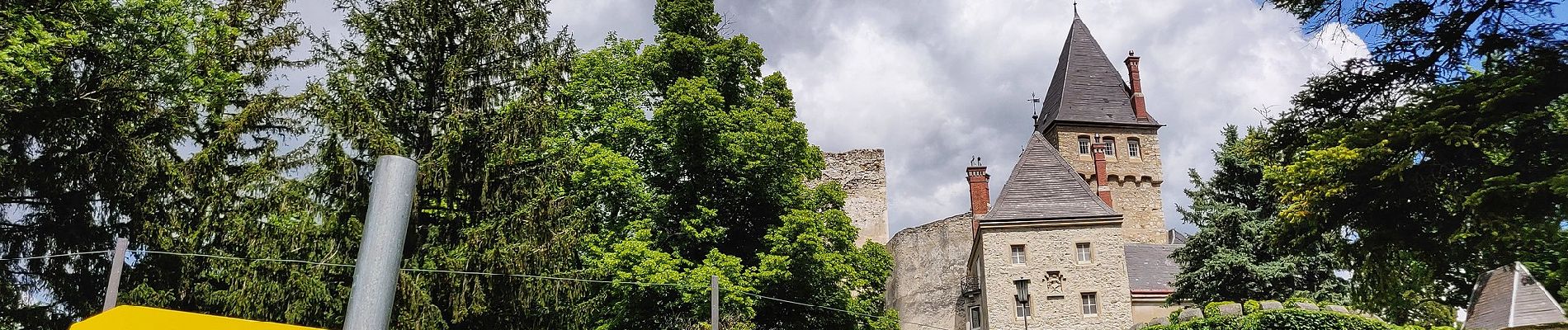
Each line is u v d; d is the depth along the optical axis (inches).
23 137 762.2
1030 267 1371.8
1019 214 1406.3
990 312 1357.0
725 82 1117.7
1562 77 621.6
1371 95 727.1
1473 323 871.1
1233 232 1438.2
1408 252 728.3
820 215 1038.4
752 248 1050.1
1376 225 718.5
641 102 1091.9
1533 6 645.3
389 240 199.3
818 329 1016.2
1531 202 614.2
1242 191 1499.8
